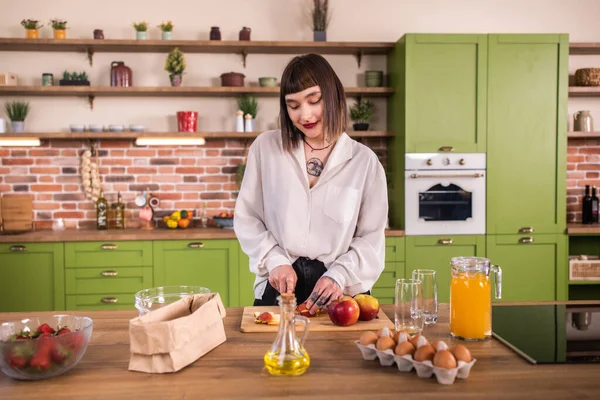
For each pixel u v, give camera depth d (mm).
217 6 4625
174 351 1240
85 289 4047
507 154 4285
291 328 1230
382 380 1180
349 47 4461
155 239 4062
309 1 4668
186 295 1553
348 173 1956
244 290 4129
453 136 4258
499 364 1271
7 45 4320
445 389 1128
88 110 4578
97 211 4465
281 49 4539
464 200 4270
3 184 4555
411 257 4242
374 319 1662
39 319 1351
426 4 4738
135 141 4613
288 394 1107
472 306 1450
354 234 2051
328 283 1744
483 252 4285
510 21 4773
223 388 1142
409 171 4238
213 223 4684
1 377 1221
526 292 4316
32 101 4531
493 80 4262
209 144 4664
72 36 4531
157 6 4582
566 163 4480
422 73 4219
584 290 4832
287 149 1927
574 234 4352
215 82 4652
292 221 1931
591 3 4809
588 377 1189
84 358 1335
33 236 4004
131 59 4586
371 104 4609
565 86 4297
